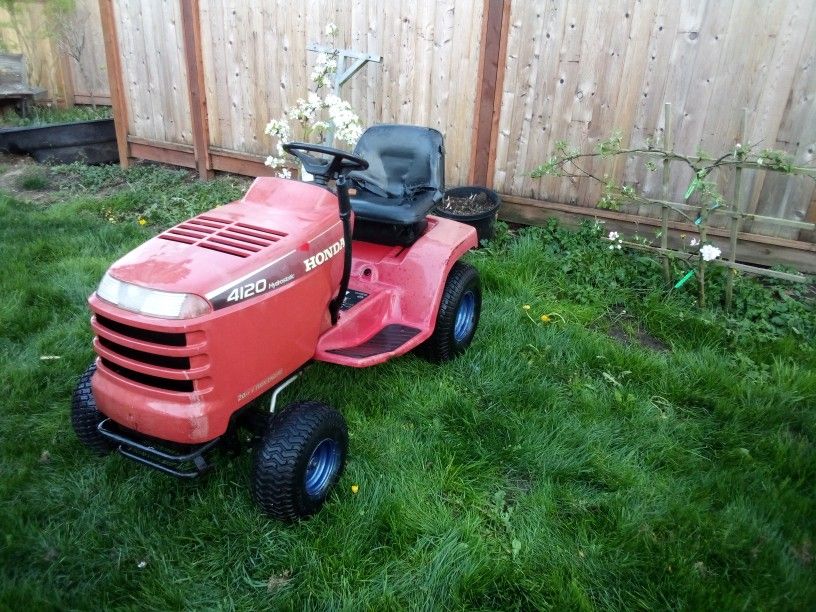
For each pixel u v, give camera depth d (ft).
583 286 14.34
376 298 10.37
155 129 23.15
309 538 7.76
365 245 11.39
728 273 13.50
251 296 7.30
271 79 19.86
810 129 14.03
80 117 28.76
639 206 16.20
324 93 18.98
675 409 10.73
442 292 10.76
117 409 7.24
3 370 10.54
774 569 7.57
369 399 10.32
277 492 7.46
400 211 10.51
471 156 17.62
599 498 8.61
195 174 22.65
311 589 7.10
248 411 8.17
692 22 14.33
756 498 8.63
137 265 7.20
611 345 12.07
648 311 13.37
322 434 7.84
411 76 17.69
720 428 10.21
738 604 7.07
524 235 16.63
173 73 21.71
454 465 9.08
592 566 7.59
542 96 16.35
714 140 14.90
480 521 8.17
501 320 12.87
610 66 15.39
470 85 16.99
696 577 7.41
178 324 6.64
